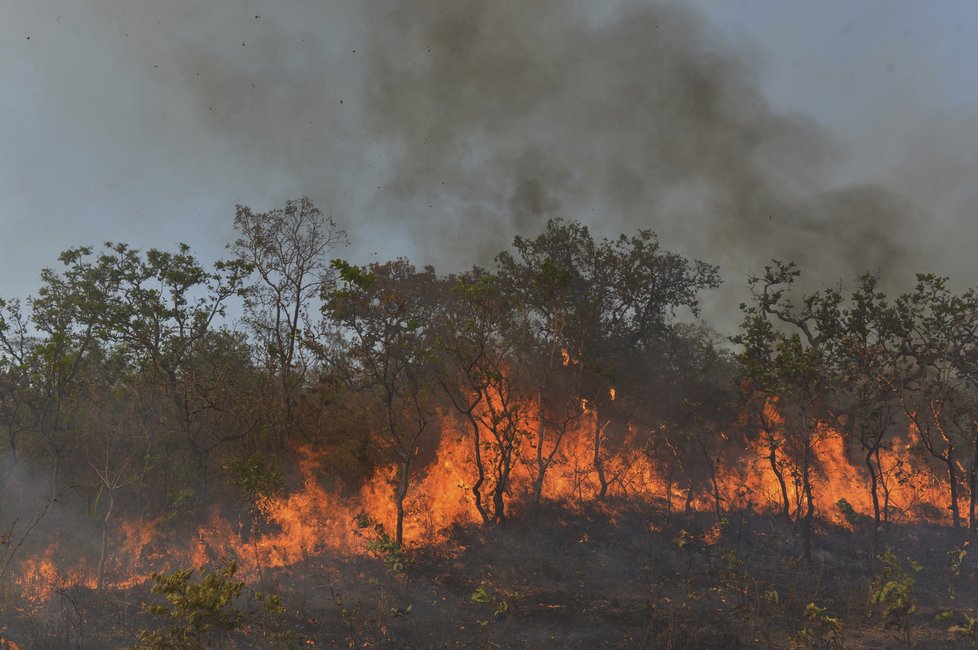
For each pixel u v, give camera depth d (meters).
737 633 13.35
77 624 12.96
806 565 17.78
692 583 16.59
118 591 15.23
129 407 20.06
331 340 20.98
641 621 14.02
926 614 14.70
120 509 18.61
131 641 12.36
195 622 9.85
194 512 18.27
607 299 23.84
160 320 20.59
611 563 17.73
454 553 18.05
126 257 20.70
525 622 13.88
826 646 12.53
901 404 19.11
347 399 23.08
